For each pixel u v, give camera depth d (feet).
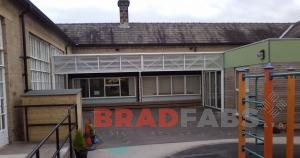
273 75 23.57
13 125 29.19
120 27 82.58
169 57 61.52
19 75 32.12
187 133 41.04
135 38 78.79
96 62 59.52
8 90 28.58
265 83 24.04
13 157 22.89
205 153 30.53
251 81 44.06
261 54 43.52
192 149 32.14
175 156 29.53
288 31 76.59
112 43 76.43
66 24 83.87
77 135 26.55
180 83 74.18
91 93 71.41
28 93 31.78
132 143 35.47
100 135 40.63
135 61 61.00
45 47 46.70
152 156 29.55
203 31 82.99
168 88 73.87
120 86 72.02
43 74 45.14
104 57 59.98
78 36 78.64
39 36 40.98
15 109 30.01
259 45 44.52
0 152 24.91
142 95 72.95
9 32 29.37
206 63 60.95
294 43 42.22
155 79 73.46
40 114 30.53
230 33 82.84
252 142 33.94
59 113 30.68
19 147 26.94
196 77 74.43
